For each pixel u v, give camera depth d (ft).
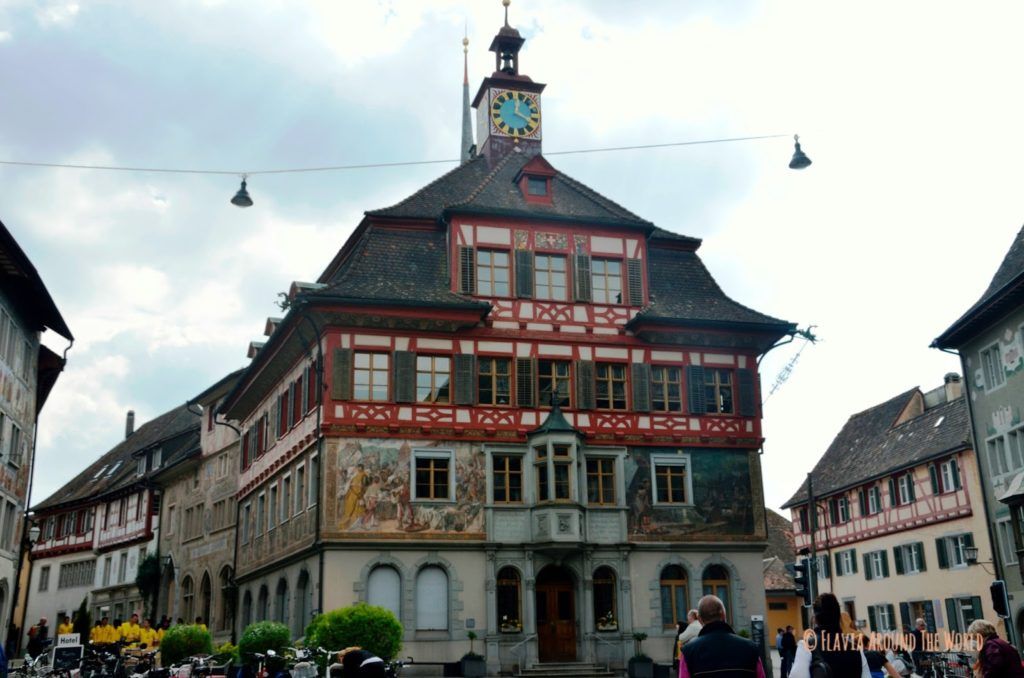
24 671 73.61
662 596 111.24
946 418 172.86
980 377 122.72
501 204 119.34
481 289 114.21
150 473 188.34
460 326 111.24
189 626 85.81
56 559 227.20
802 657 31.53
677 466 115.55
